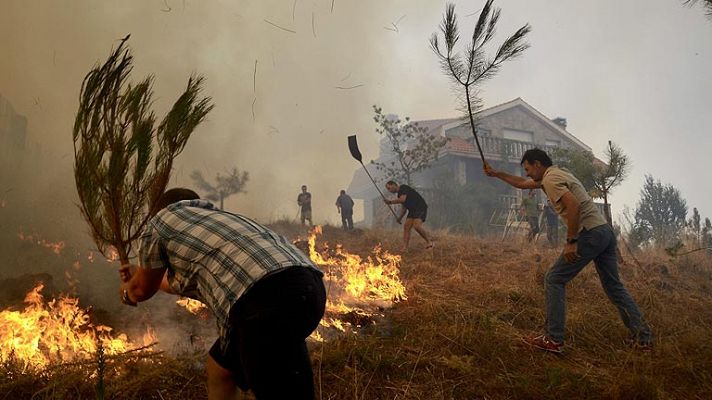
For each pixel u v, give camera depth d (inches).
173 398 94.5
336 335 132.3
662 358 119.2
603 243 128.7
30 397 91.7
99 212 83.0
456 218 601.6
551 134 886.4
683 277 234.1
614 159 276.1
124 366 101.6
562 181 127.6
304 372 63.5
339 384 103.0
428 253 278.2
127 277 81.0
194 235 65.1
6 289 156.4
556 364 118.0
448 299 173.6
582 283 199.9
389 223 616.7
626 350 128.4
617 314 159.9
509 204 662.5
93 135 83.2
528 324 152.9
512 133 852.0
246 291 59.7
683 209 546.9
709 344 127.5
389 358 113.5
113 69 85.4
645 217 545.3
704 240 307.7
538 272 202.8
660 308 174.1
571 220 124.0
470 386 104.9
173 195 78.5
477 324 144.3
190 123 89.2
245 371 61.7
